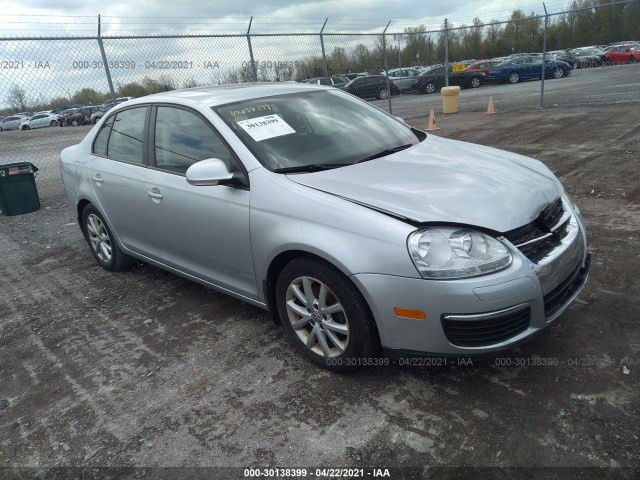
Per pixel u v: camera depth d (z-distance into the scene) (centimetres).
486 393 272
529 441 237
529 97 1761
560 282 273
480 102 1791
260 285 324
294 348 334
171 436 266
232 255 333
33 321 416
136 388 310
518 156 371
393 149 361
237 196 318
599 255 421
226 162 332
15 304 453
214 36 977
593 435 237
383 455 239
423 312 249
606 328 317
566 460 225
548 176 329
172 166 372
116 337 375
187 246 369
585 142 877
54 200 864
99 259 505
